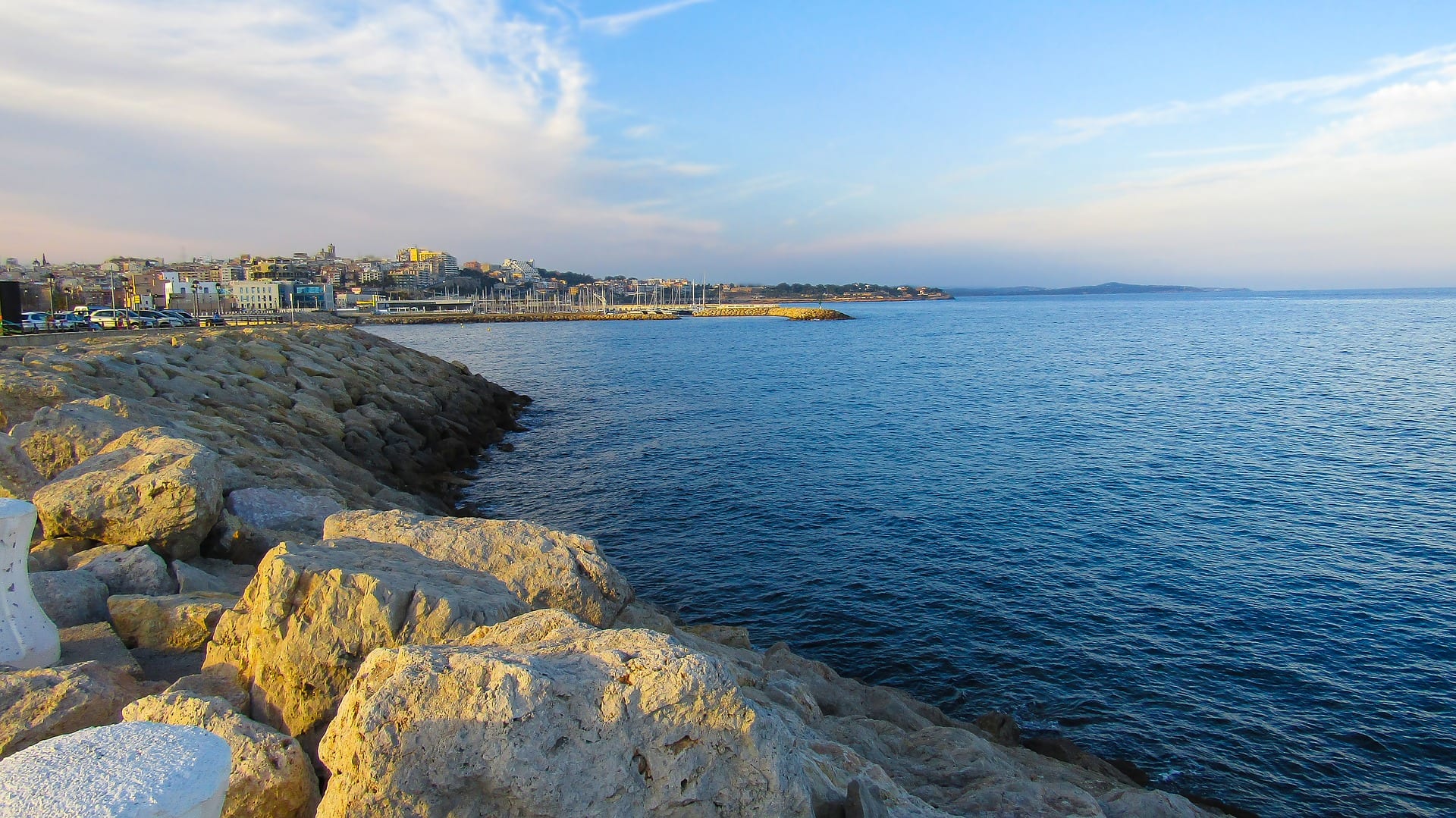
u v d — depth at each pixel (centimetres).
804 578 1762
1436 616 1533
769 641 1480
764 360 7288
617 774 368
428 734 355
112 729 267
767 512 2241
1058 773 984
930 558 1869
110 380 1845
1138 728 1206
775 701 788
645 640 413
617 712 373
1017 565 1819
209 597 688
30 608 551
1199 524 2088
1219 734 1188
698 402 4450
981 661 1397
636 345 9819
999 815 668
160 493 802
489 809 363
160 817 231
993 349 8131
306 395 2564
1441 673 1334
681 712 381
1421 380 4762
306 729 481
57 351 2325
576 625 449
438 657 374
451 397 3575
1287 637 1465
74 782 232
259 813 405
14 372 1447
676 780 379
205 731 278
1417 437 3078
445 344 10019
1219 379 5044
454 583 562
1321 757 1135
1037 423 3575
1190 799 1054
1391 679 1320
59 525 788
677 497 2411
